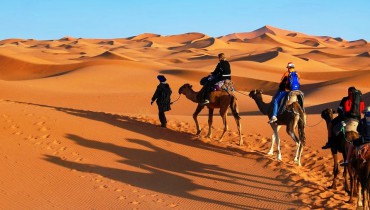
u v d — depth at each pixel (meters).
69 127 18.94
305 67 119.81
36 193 13.41
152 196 13.63
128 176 15.23
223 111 19.36
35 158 15.90
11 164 15.18
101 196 13.47
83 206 12.71
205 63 117.62
